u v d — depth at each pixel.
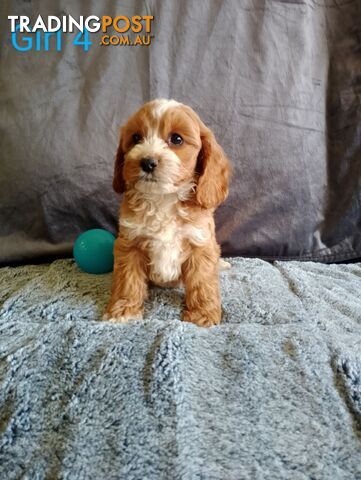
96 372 0.26
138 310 0.38
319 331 0.33
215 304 0.38
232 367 0.28
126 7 0.51
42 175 0.50
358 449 0.22
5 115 0.50
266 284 0.44
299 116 0.53
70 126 0.51
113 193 0.52
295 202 0.54
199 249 0.39
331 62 0.54
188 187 0.39
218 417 0.23
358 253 0.55
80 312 0.37
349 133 0.54
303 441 0.22
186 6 0.51
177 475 0.20
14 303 0.39
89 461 0.21
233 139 0.53
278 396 0.25
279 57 0.52
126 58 0.52
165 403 0.24
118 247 0.40
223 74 0.52
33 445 0.22
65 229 0.53
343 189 0.54
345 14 0.53
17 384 0.25
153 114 0.38
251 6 0.52
